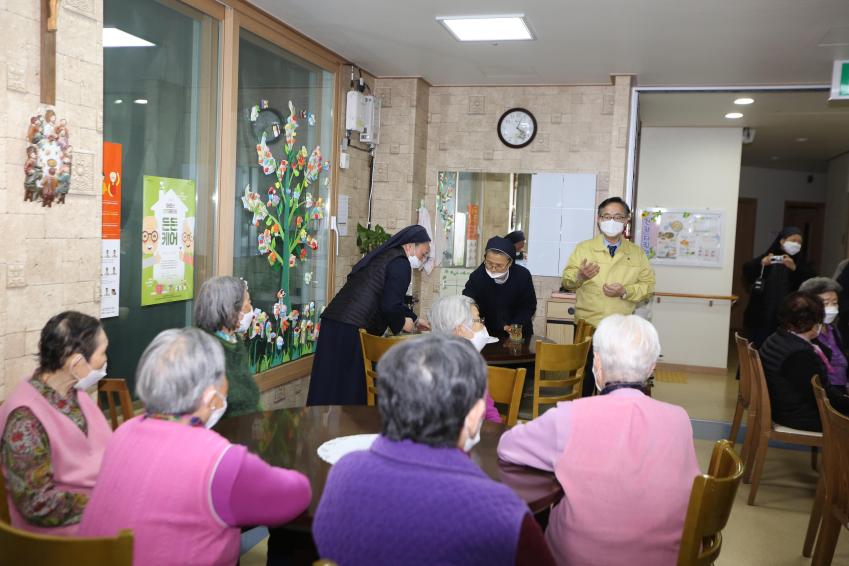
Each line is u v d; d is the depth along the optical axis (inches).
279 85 171.6
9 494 67.6
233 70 150.4
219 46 148.3
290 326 184.1
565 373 164.1
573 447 63.8
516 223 229.8
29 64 93.0
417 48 185.6
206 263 147.9
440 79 222.2
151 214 129.3
